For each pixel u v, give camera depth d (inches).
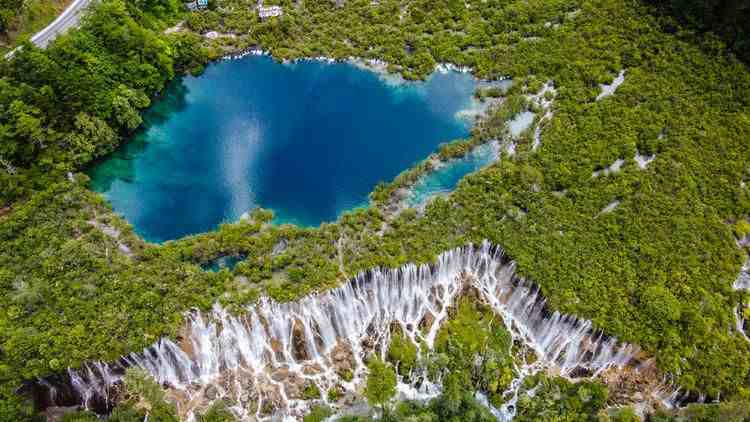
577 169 4136.3
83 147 4365.2
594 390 3117.6
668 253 3636.8
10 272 3452.3
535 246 3693.4
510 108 4753.9
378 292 3676.2
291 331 3452.3
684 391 3144.7
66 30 5009.8
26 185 3956.7
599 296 3447.3
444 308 3644.2
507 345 3457.2
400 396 3280.0
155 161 4628.4
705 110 4512.8
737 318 3435.0
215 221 4160.9
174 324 3307.1
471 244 3764.8
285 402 3255.4
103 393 3218.5
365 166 4566.9
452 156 4493.1
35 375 3048.7
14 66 4325.8
